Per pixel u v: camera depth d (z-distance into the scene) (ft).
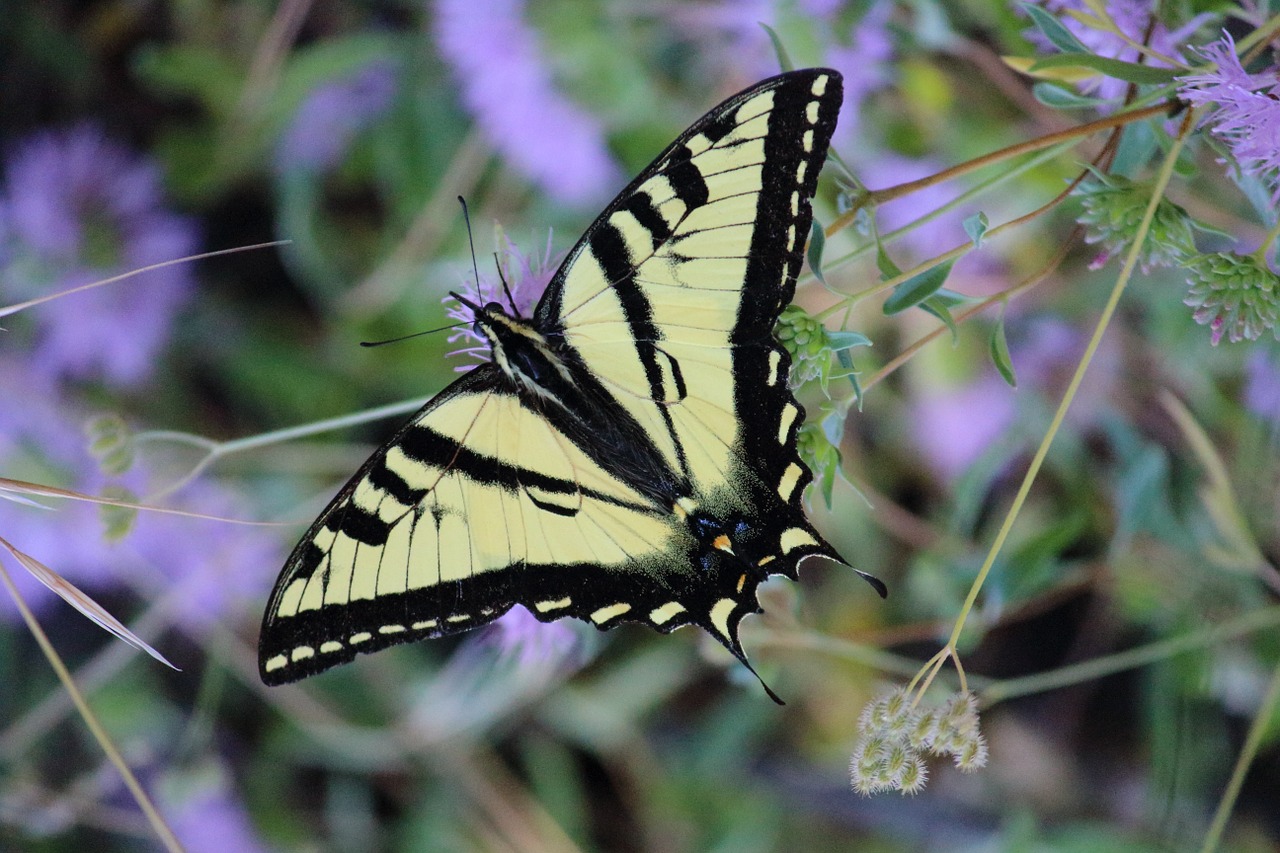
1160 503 3.26
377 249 3.48
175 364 3.47
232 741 3.48
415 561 3.11
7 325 3.43
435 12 3.40
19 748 3.41
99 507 3.20
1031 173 3.30
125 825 3.45
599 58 3.37
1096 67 3.09
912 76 3.31
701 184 3.06
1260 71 3.14
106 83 3.49
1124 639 3.40
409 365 3.46
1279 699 3.30
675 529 3.11
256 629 3.43
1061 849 3.35
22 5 3.48
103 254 3.45
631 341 3.10
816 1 3.30
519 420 3.12
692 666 3.45
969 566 3.26
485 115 3.39
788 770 3.46
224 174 3.48
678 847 3.47
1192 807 3.32
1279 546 3.29
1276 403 3.28
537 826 3.46
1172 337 3.31
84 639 3.48
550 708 3.46
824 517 3.41
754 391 3.09
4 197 3.47
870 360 3.37
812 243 3.10
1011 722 3.43
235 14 3.46
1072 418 3.34
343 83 3.45
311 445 3.45
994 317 3.35
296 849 3.47
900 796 3.44
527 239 3.42
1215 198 3.25
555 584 3.12
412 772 3.48
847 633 3.41
